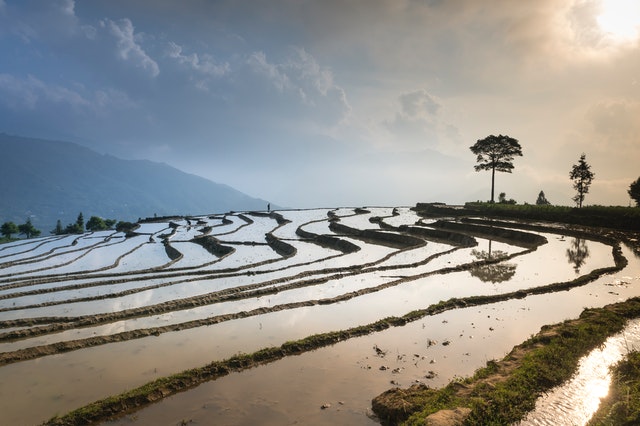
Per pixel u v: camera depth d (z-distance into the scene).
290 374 17.53
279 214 108.62
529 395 13.41
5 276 44.34
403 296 29.17
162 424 14.12
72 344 21.22
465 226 66.31
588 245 48.47
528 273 34.81
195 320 24.58
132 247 66.44
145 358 19.83
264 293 31.16
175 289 33.75
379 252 49.06
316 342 20.42
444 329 22.22
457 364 17.94
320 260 43.91
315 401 15.24
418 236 62.78
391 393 14.88
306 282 33.50
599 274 32.59
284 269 40.03
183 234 80.62
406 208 113.06
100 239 83.25
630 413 12.01
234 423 13.98
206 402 15.47
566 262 39.12
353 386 16.28
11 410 15.34
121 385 17.17
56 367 18.98
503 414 12.28
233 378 17.31
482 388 14.13
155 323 25.14
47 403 15.84
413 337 21.23
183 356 19.98
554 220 67.81
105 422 14.36
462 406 12.87
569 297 27.45
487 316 24.11
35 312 28.20
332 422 13.84
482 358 18.47
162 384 16.34
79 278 39.88
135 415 14.72
